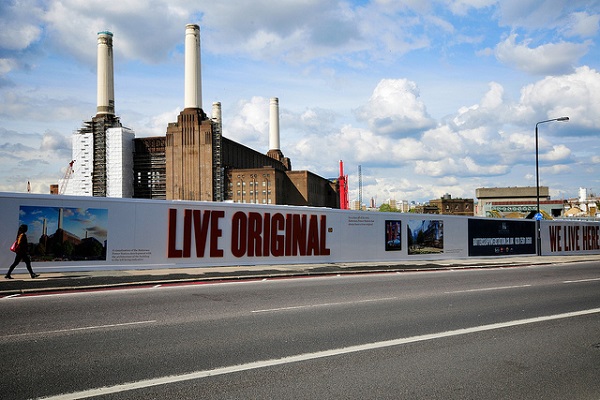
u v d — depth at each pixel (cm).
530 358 752
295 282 1800
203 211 2266
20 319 1006
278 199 16950
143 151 18225
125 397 558
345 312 1128
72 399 550
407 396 575
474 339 873
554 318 1088
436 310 1175
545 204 12481
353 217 2808
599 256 4250
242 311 1126
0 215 1816
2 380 613
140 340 828
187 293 1441
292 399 558
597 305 1287
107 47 17875
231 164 17725
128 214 2073
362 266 2512
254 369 671
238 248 2364
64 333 877
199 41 17162
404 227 3047
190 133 16650
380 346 809
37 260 1867
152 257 2125
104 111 17912
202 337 856
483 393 591
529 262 3183
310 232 2622
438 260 3159
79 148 17875
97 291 1474
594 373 679
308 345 809
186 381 616
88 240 1980
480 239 3500
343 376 645
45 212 1894
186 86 16962
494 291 1569
